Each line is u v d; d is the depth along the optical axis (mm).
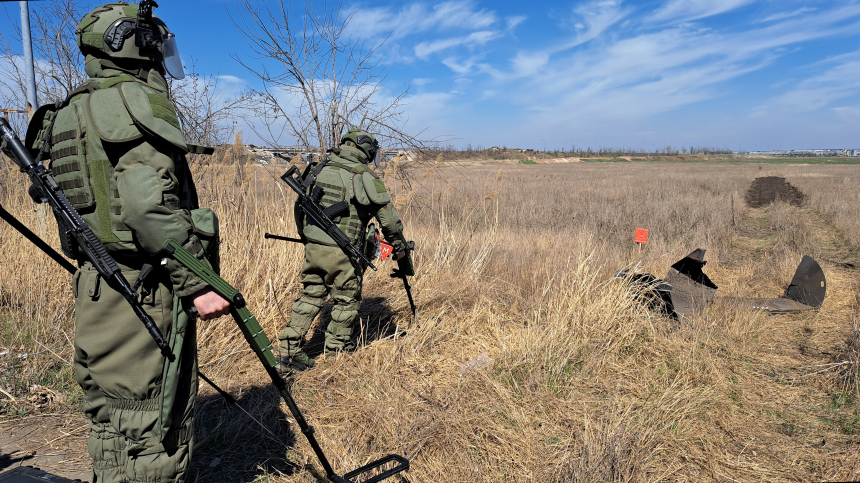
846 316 4605
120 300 1564
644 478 2225
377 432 2557
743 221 11719
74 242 1577
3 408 2709
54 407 2779
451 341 3760
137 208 1428
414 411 2723
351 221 3270
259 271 4230
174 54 1759
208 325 3496
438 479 2215
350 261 3250
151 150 1486
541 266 5285
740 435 2654
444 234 5949
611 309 3936
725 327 4133
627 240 8359
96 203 1520
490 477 2246
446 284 4906
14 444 2418
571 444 2486
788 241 8312
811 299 4859
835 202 13594
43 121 1659
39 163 1537
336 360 3338
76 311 1617
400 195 5590
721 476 2303
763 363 3590
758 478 2301
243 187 4707
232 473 2252
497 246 6301
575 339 3604
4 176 5195
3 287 4215
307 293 3293
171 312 1629
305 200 3158
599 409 2820
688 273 4738
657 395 3020
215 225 1686
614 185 23094
